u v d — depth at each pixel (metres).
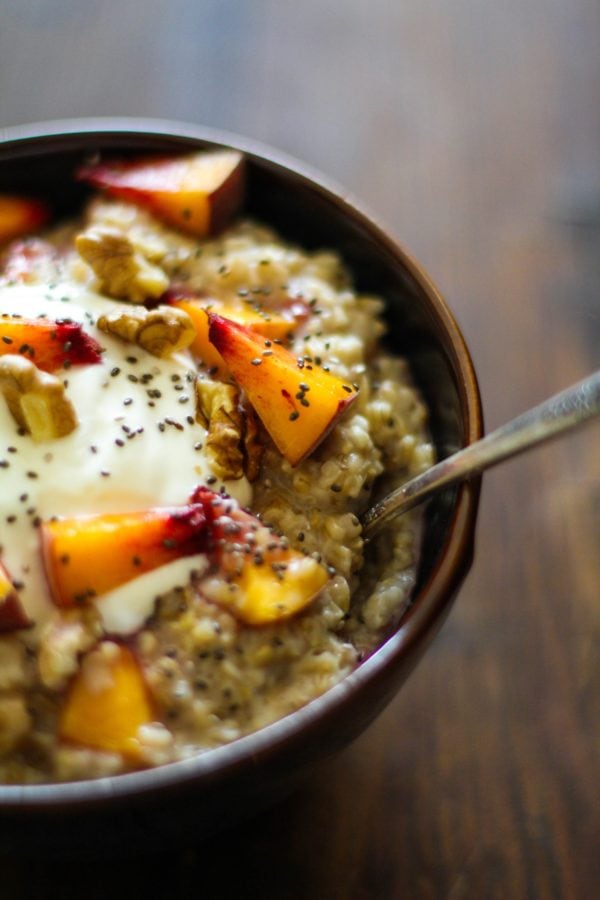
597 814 0.35
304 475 0.33
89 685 0.30
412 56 0.47
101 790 0.28
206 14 0.47
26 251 0.36
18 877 0.34
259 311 0.35
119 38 0.46
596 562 0.39
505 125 0.46
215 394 0.33
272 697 0.31
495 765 0.36
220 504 0.32
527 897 0.34
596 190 0.44
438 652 0.37
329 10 0.48
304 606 0.31
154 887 0.34
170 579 0.31
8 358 0.31
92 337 0.33
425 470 0.34
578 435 0.40
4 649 0.30
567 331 0.42
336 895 0.34
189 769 0.28
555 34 0.48
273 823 0.35
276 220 0.37
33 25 0.47
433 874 0.34
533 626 0.38
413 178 0.45
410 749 0.36
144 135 0.36
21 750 0.30
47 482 0.31
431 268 0.43
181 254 0.36
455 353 0.33
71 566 0.30
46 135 0.36
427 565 0.33
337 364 0.34
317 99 0.46
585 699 0.37
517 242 0.44
